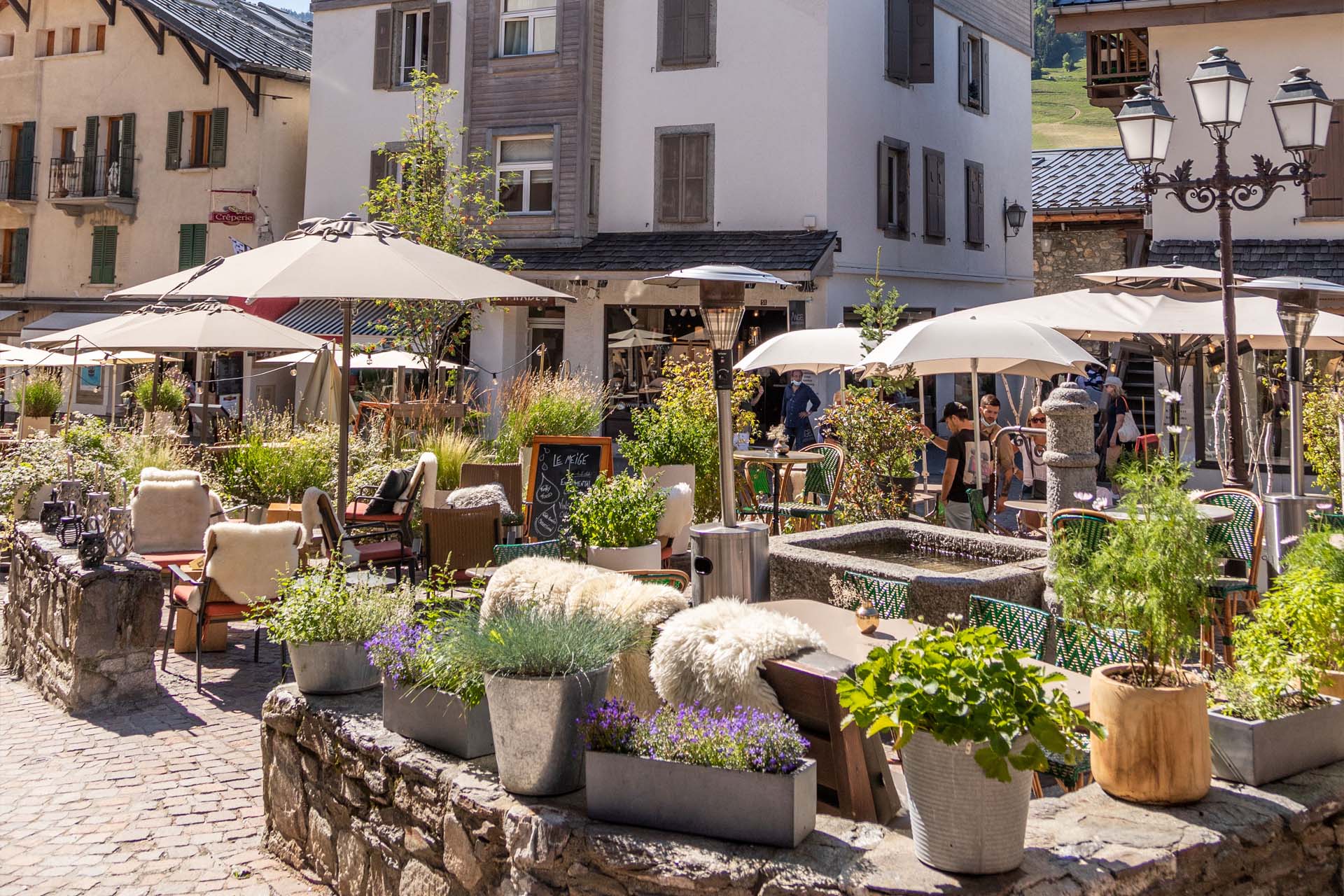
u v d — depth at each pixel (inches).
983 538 272.1
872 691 110.3
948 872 108.3
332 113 977.5
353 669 176.2
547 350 895.1
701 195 853.8
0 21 1191.6
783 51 828.0
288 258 267.1
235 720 252.7
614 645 142.1
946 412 398.6
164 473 341.1
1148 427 757.3
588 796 125.7
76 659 261.3
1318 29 579.2
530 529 380.5
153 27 1093.1
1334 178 578.9
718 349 193.2
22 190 1166.3
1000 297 1041.5
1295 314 267.6
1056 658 169.2
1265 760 131.0
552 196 881.5
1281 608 146.0
